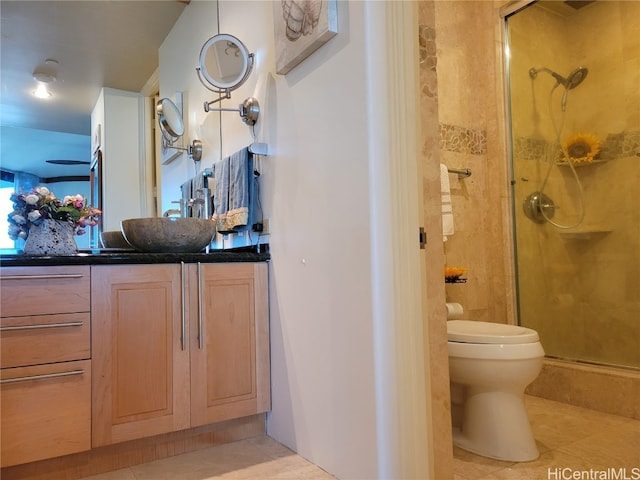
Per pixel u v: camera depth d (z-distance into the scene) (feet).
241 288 6.05
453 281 7.54
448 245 8.18
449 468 4.45
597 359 7.77
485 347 5.38
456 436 5.91
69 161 7.27
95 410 4.97
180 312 5.57
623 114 7.71
